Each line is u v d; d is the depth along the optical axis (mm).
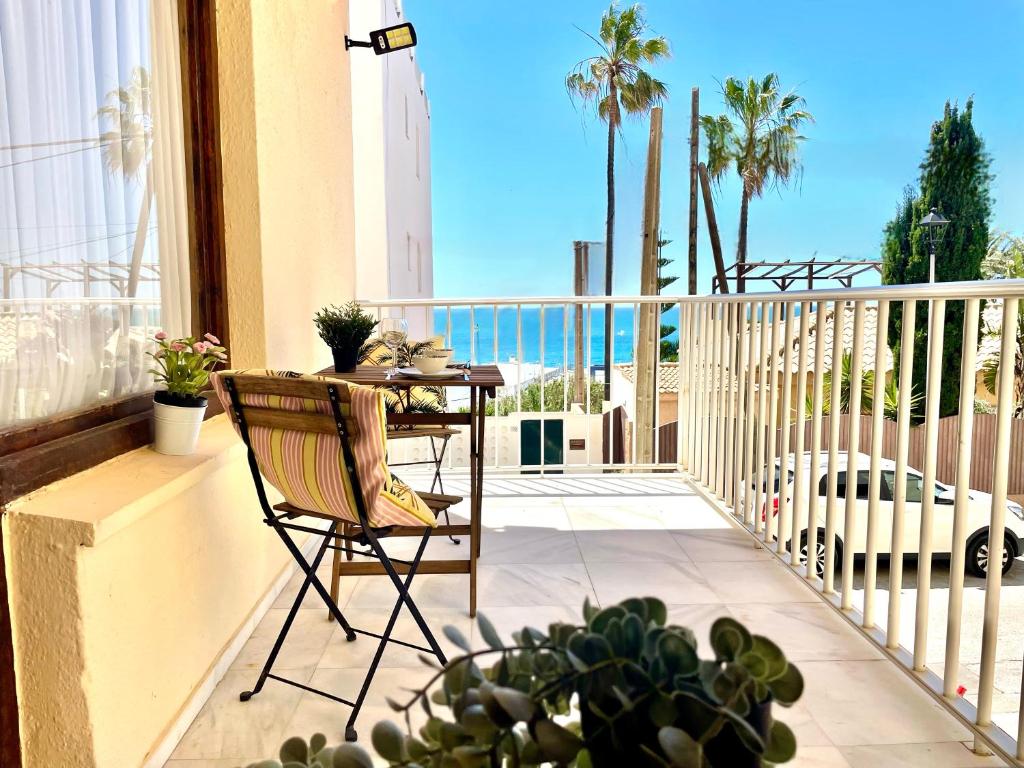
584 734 630
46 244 1665
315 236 3648
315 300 3643
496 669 676
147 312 2191
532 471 4719
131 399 2066
